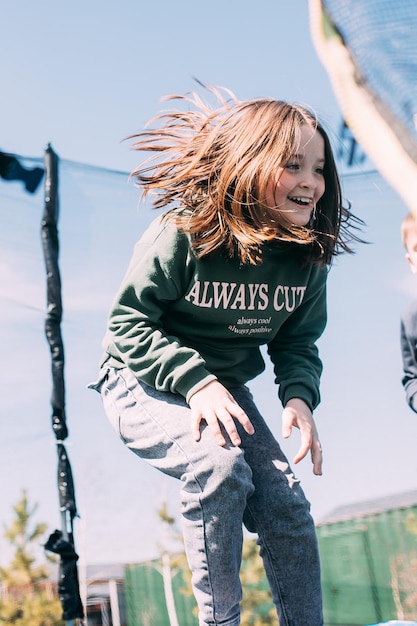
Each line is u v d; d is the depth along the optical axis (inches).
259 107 51.1
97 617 177.5
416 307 102.0
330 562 135.3
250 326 51.9
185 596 178.1
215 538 42.5
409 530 126.9
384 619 128.3
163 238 49.3
